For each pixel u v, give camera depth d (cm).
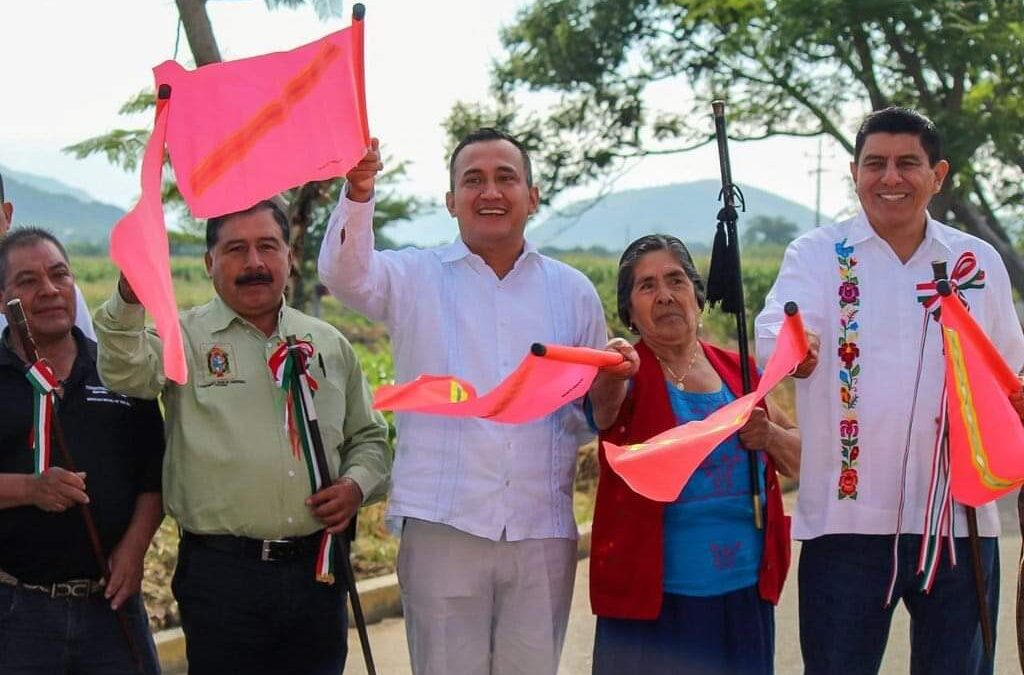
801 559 380
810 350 344
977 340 323
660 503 361
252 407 368
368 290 363
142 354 344
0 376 353
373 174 340
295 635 371
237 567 362
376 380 976
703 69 1844
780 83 1727
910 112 361
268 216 373
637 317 370
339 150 320
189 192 312
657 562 360
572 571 384
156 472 373
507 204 368
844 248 371
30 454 350
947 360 328
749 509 367
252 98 318
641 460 318
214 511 360
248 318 379
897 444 361
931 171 360
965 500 328
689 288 369
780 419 392
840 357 368
